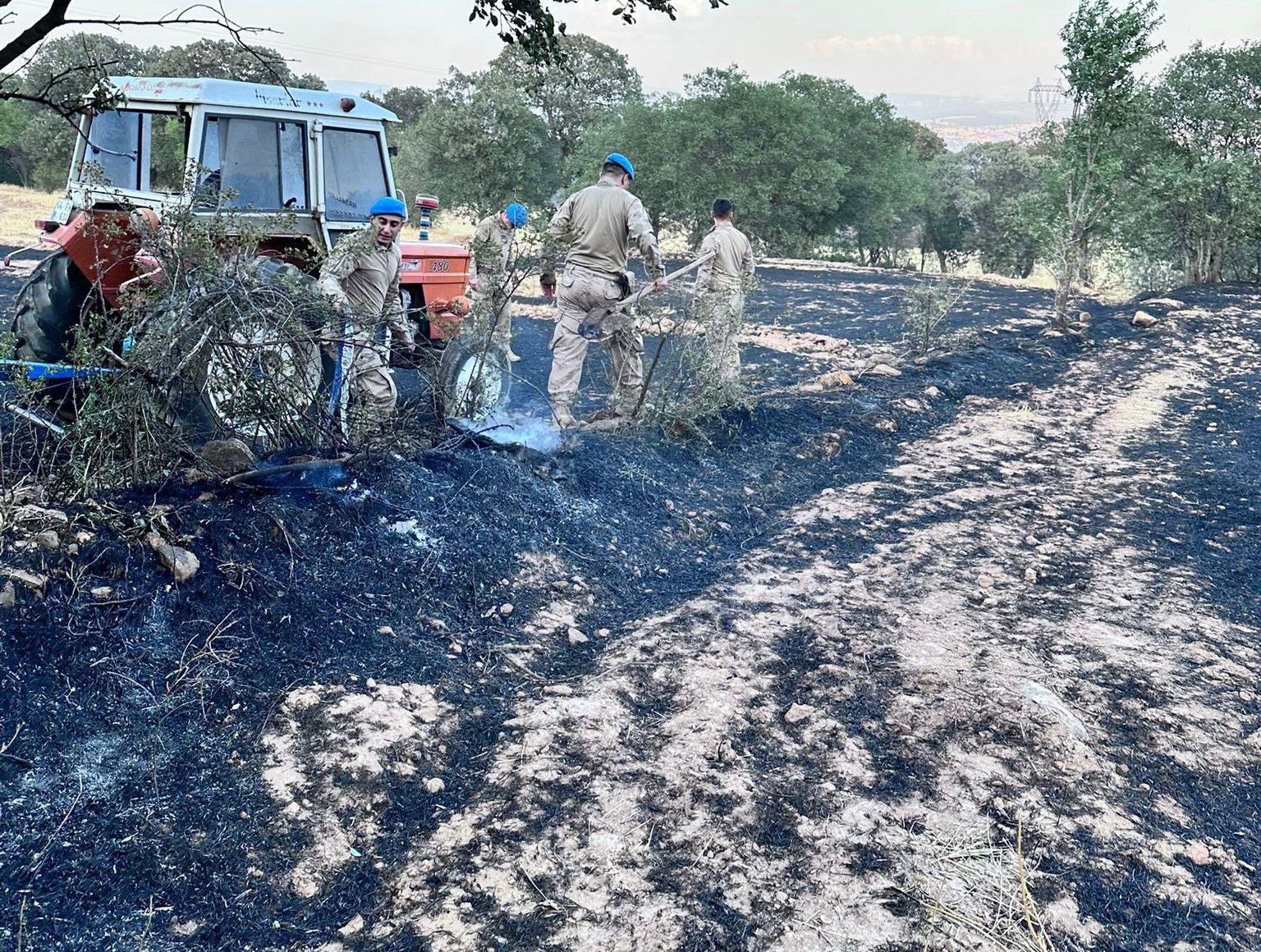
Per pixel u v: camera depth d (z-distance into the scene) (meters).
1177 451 7.56
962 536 5.61
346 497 4.42
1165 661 4.20
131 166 6.04
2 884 2.56
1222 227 17.05
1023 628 4.47
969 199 50.16
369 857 2.90
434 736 3.45
